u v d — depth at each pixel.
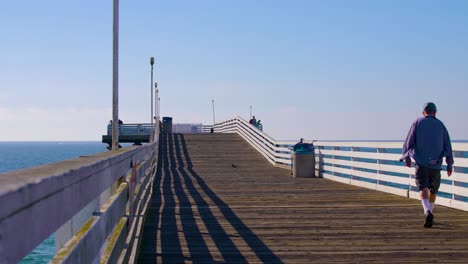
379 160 16.66
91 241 3.29
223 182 19.64
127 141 52.38
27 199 1.94
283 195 15.48
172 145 36.88
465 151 11.76
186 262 7.48
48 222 2.22
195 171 24.56
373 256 7.81
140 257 7.76
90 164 3.25
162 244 8.66
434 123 9.88
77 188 2.85
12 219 1.80
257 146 33.81
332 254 7.95
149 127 52.59
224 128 50.53
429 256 7.79
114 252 4.72
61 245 2.99
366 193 15.91
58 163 3.16
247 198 14.80
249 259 7.67
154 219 11.22
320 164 21.98
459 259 7.60
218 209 12.69
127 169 6.44
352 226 10.23
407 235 9.30
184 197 15.10
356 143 18.11
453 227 10.01
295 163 21.75
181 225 10.47
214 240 9.00
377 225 10.30
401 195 15.19
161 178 21.28
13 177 2.12
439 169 9.97
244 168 26.11
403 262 7.44
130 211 6.64
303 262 7.48
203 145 36.72
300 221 10.87
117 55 11.20
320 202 13.83
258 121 49.88
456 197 12.54
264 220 11.03
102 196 4.98
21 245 1.89
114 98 11.12
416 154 9.94
